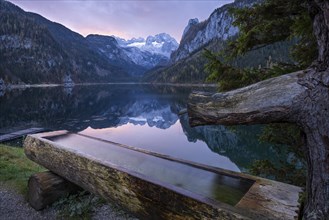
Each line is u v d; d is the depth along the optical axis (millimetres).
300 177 3711
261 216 1937
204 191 3080
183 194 2309
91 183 3551
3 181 5973
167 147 17547
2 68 135875
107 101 57781
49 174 4863
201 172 3307
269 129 4027
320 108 1591
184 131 23984
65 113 37281
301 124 1709
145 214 2744
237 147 16281
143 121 31047
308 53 3305
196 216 2203
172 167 3688
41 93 83625
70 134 5594
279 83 1782
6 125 25734
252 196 2262
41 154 4688
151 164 3941
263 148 14867
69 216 4492
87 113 38000
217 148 16797
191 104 2150
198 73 158375
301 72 1740
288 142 3869
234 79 3867
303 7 3072
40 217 4488
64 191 4848
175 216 2391
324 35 1623
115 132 23625
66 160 4051
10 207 4805
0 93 77125
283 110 1733
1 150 8742
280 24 3447
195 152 16109
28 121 29062
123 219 4422
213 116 2027
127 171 2977
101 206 4812
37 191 4664
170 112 39969
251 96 1870
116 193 3107
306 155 1758
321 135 1598
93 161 3482
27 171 6895
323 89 1585
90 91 103125
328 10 1566
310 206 1714
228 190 2941
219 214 2039
